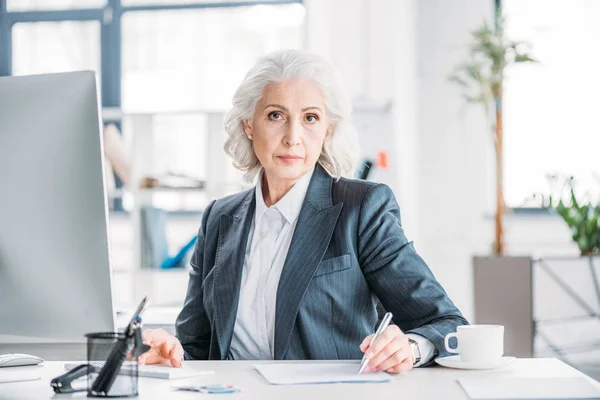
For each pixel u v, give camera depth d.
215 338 1.83
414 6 5.49
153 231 4.29
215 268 1.86
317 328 1.73
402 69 5.30
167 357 1.57
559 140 5.49
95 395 1.26
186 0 5.90
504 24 5.11
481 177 5.46
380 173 4.72
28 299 1.42
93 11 5.96
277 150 1.81
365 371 1.46
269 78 1.83
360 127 4.76
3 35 6.02
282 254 1.81
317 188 1.84
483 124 5.46
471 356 1.51
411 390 1.30
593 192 5.43
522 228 5.45
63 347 2.13
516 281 4.48
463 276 5.45
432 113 5.51
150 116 4.45
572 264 4.46
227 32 5.88
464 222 5.46
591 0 5.47
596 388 1.30
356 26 5.27
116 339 1.26
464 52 5.47
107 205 1.37
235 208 1.94
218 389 1.29
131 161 4.43
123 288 5.56
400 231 1.79
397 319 1.74
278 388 1.32
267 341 1.78
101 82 5.97
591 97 5.47
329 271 1.74
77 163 1.36
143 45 5.96
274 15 5.78
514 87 5.53
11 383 1.42
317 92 1.83
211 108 5.89
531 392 1.27
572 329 4.44
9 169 1.40
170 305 4.80
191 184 4.41
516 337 4.46
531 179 5.50
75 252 1.37
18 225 1.40
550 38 5.50
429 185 5.50
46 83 1.39
